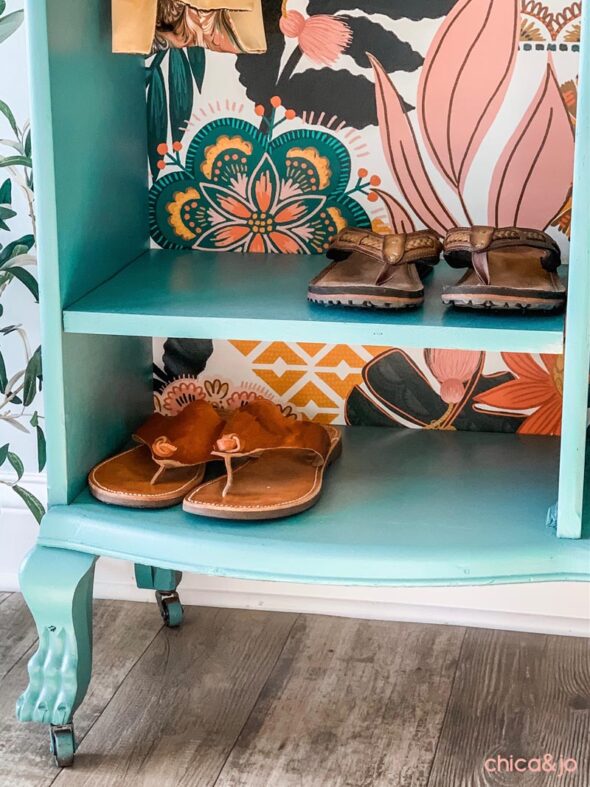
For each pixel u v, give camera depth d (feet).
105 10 4.69
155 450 4.70
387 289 4.34
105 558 5.91
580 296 3.92
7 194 5.59
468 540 4.29
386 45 5.02
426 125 5.09
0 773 4.53
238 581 5.83
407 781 4.46
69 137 4.35
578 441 4.12
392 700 5.01
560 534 4.28
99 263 4.78
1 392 5.86
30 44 4.07
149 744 4.69
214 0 4.40
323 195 5.29
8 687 5.11
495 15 4.89
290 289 4.75
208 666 5.30
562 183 5.07
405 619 5.73
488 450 5.20
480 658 5.37
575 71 4.91
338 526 4.44
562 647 5.48
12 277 5.58
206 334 4.34
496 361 5.31
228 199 5.38
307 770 4.52
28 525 5.95
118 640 5.54
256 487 4.69
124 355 5.19
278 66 5.13
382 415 5.50
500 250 4.88
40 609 4.41
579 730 4.80
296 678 5.19
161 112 5.29
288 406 5.57
